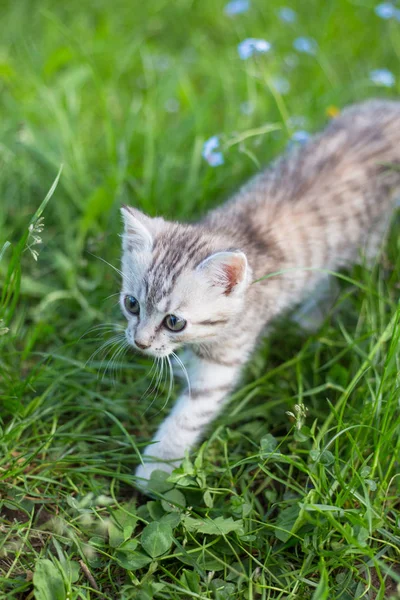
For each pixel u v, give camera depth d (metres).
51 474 0.60
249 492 0.61
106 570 0.57
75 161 0.78
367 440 0.60
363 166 0.70
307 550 0.56
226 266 0.59
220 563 0.57
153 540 0.56
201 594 0.55
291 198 0.68
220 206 0.70
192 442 0.63
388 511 0.59
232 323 0.62
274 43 0.92
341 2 0.98
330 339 0.68
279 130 0.80
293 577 0.56
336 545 0.56
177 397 0.66
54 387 0.65
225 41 0.97
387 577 0.57
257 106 0.83
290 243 0.66
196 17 1.03
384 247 0.72
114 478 0.61
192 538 0.57
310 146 0.72
